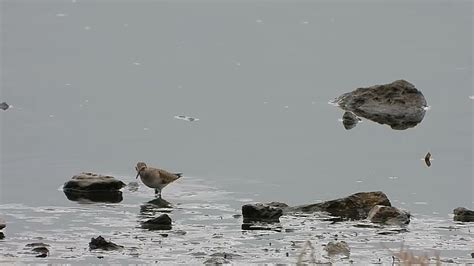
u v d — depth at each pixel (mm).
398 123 20438
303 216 14812
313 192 15867
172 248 13336
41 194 15641
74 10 31312
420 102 21625
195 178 16516
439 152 18250
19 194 15617
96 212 14891
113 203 15328
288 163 17453
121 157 17609
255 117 20578
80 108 20891
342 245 13273
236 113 20875
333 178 16609
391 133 19672
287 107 21438
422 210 15086
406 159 17797
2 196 15492
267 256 12992
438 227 14328
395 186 16219
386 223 14500
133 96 22047
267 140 18922
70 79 23391
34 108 20797
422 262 11945
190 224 14367
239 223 14438
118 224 14352
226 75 24109
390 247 13438
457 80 23734
